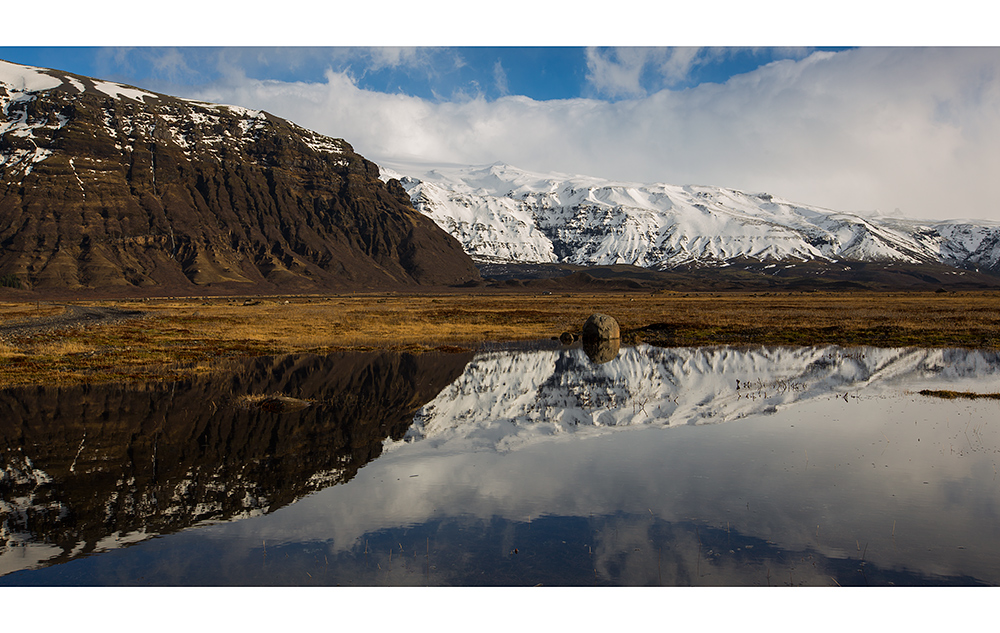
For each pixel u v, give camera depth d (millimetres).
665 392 22234
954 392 21344
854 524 9859
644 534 9469
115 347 34188
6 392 21062
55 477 12125
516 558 8641
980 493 11242
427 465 13047
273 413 18219
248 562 8523
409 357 32875
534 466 12977
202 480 11992
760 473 12445
